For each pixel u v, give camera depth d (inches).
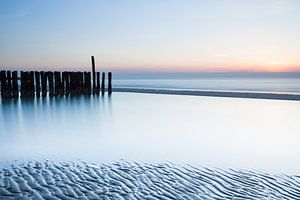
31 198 142.6
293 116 447.8
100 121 394.3
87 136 303.3
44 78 679.1
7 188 154.9
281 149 261.7
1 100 613.3
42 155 227.6
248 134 323.9
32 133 314.5
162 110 506.9
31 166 196.4
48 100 626.5
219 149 259.3
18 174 178.4
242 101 652.1
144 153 240.2
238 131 338.3
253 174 191.8
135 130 338.3
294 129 351.9
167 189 160.1
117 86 1327.5
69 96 714.2
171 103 612.7
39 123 373.4
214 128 354.6
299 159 231.0
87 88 757.3
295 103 613.6
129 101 641.0
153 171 191.8
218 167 205.9
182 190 159.2
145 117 431.8
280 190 162.9
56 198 143.7
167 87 1221.1
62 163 205.6
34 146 257.6
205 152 248.1
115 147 259.3
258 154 244.8
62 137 296.8
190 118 427.5
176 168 200.4
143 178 176.9
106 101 631.8
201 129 348.2
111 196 148.4
